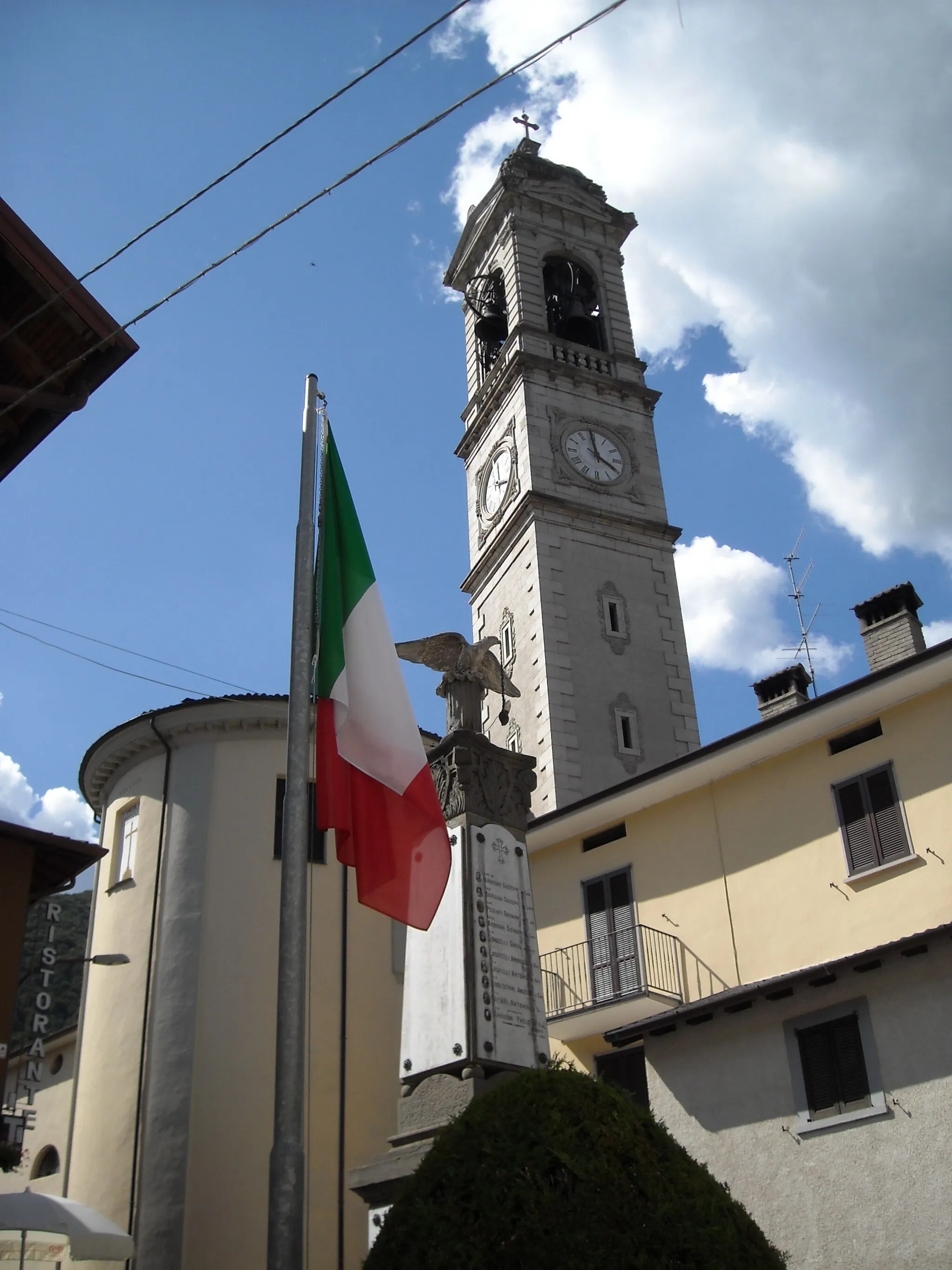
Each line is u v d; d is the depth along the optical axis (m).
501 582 51.91
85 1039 26.61
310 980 25.86
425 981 16.22
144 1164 24.05
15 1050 31.95
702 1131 19.62
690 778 26.28
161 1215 23.53
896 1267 16.75
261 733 28.17
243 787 27.56
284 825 11.65
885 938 22.30
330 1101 24.84
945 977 17.88
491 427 56.53
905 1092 17.64
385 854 13.06
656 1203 9.98
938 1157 16.97
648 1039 21.06
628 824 27.69
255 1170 23.94
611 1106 10.68
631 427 54.31
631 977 25.92
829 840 23.84
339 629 13.68
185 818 27.25
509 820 17.27
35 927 24.25
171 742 28.25
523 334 54.75
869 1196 17.41
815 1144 18.25
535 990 16.17
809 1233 17.80
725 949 24.69
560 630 47.28
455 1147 10.44
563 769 43.84
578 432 53.00
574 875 28.16
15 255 16.23
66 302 16.42
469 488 57.97
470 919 15.99
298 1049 10.58
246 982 25.53
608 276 59.28
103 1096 25.27
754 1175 18.72
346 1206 24.03
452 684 18.08
